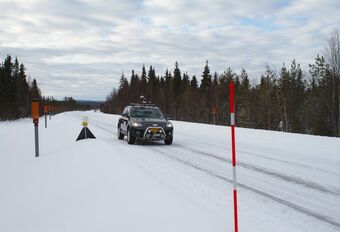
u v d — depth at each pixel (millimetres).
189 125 26688
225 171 8500
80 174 7875
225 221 4863
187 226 4562
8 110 57875
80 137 15219
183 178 7605
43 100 94188
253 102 51188
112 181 6734
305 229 4668
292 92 46125
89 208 5465
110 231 4469
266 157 10727
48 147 15594
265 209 5500
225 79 58906
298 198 6152
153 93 81875
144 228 4504
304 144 13531
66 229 4730
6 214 6309
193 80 77062
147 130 13617
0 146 16891
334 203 5871
